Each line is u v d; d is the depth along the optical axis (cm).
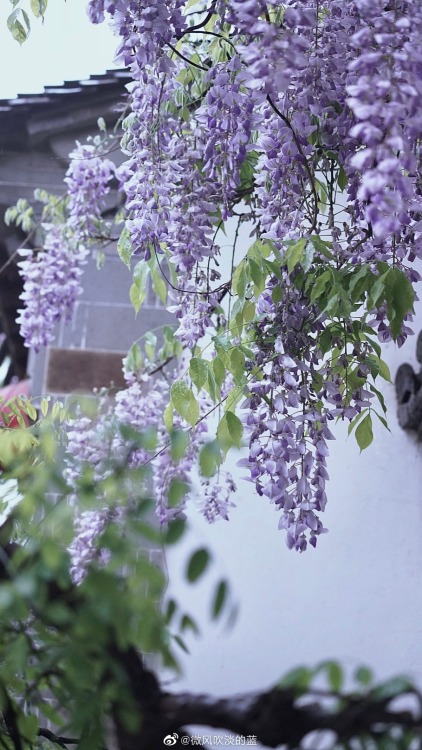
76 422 272
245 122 222
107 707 97
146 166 239
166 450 280
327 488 353
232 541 352
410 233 214
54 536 99
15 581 95
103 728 98
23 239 432
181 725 95
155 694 96
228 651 345
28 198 423
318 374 218
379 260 212
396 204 160
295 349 218
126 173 320
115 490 100
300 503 216
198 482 333
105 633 91
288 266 208
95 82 415
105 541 93
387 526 348
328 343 216
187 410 227
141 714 95
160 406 307
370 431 220
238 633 346
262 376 222
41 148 422
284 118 212
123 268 410
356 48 213
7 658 105
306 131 218
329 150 231
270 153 224
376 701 88
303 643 345
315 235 215
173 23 223
